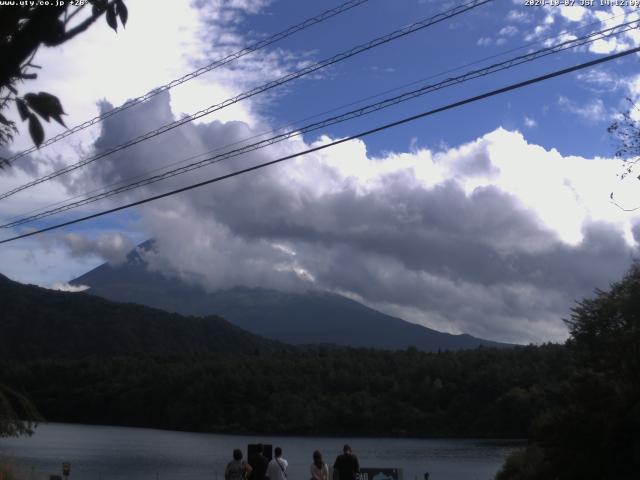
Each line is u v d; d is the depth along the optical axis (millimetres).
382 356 154875
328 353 159750
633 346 23281
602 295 24688
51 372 140125
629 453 20812
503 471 30188
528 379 112750
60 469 61375
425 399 128000
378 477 17531
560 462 22812
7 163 4883
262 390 133625
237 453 16719
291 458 79188
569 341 25219
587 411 22672
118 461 73812
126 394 133750
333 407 128875
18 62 3561
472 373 127188
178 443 100250
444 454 88500
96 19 3881
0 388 15484
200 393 131750
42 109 3865
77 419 133875
